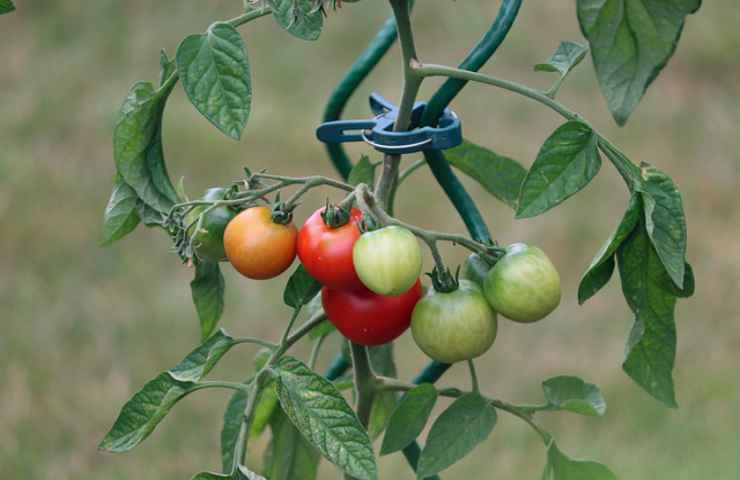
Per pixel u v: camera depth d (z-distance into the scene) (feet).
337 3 3.79
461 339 3.92
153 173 4.10
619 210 9.78
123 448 3.97
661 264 3.90
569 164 3.83
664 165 10.46
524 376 8.30
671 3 3.62
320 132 4.06
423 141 3.96
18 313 8.97
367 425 4.20
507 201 4.31
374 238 3.82
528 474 7.32
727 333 8.57
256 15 3.85
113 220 4.17
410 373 8.32
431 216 9.69
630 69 3.66
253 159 10.57
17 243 9.72
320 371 8.42
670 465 7.34
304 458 4.38
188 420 7.91
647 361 3.99
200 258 4.07
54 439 7.80
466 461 7.42
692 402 7.91
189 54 3.80
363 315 3.94
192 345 8.61
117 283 9.33
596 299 9.02
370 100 4.15
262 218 3.93
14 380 8.29
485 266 4.00
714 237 9.55
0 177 10.50
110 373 8.39
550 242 9.41
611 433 7.67
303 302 3.97
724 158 10.58
